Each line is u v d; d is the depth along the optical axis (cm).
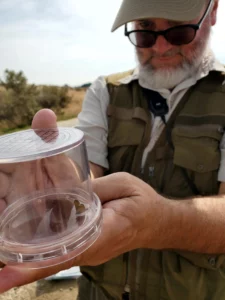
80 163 80
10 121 1474
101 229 72
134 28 159
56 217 71
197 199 100
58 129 89
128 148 134
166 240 91
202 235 94
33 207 72
